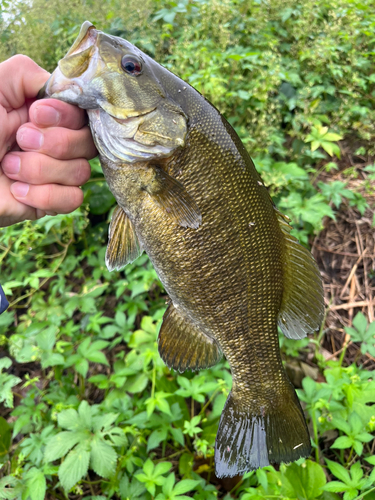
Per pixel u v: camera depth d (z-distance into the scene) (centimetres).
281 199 62
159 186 28
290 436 34
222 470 33
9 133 29
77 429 40
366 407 42
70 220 59
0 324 63
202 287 30
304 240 60
